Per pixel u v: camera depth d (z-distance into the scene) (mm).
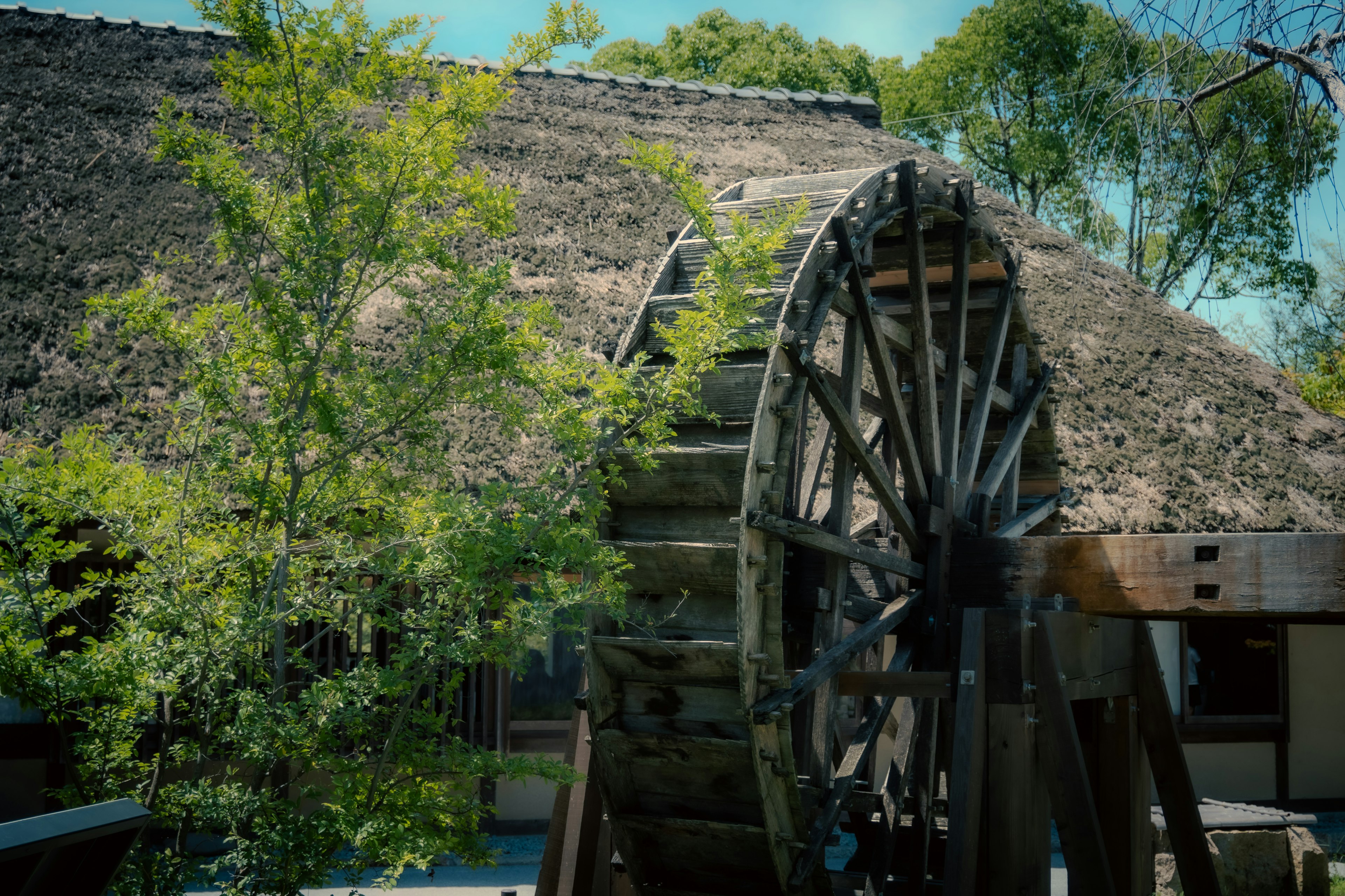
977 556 4961
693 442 4098
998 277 5844
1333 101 3234
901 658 4805
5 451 5625
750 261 3600
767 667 3904
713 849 4117
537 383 3445
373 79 3410
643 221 8852
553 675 7812
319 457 3672
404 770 3604
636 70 21938
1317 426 9031
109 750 3305
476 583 3193
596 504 3504
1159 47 3639
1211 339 9891
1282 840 5883
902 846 5402
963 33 18672
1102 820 5332
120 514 3180
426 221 3598
